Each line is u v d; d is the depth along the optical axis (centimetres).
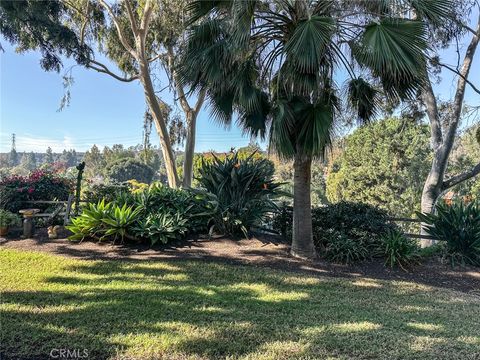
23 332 300
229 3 514
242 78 532
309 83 500
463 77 909
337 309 398
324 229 673
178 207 731
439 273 583
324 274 542
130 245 648
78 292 412
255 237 707
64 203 820
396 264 597
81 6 1202
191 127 1379
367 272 566
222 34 529
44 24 715
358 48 505
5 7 648
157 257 586
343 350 290
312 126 518
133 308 366
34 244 640
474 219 647
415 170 2041
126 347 281
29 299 383
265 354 278
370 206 724
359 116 620
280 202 778
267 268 552
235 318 351
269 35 555
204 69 522
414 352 290
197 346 286
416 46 455
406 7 484
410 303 435
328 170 2588
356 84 573
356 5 489
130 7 1125
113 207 675
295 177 611
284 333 319
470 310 418
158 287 443
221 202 716
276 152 530
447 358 282
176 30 1030
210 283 470
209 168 775
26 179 875
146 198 741
